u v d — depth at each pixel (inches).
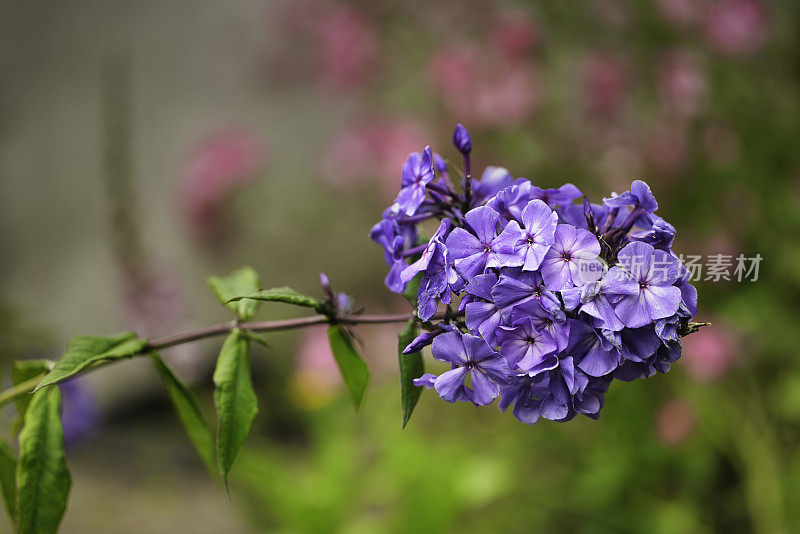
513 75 56.0
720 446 50.7
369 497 56.4
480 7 59.2
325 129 83.3
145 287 55.5
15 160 90.4
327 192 76.8
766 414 52.9
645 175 54.5
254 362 80.3
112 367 80.6
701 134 54.3
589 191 56.1
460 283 23.6
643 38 55.7
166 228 80.9
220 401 26.4
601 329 23.1
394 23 60.6
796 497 48.1
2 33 95.0
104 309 82.7
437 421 59.0
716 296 52.4
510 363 23.5
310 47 67.3
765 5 54.4
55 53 93.4
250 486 57.7
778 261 52.4
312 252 81.3
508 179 25.6
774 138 54.9
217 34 89.1
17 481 26.0
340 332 27.2
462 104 56.6
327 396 63.7
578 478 52.5
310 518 51.8
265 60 73.3
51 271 85.5
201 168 74.1
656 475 51.9
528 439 54.0
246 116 85.2
